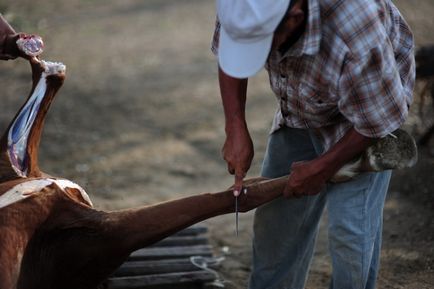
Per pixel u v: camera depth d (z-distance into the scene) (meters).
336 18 2.79
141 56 10.87
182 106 8.59
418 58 6.20
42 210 3.23
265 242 3.67
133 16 13.65
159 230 3.26
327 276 4.61
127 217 3.27
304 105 3.14
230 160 3.33
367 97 2.82
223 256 4.97
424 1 11.83
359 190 3.18
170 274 4.41
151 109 8.48
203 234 5.16
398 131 3.08
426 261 4.71
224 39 2.79
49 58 10.83
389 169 3.07
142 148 7.27
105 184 6.35
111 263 3.35
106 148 7.27
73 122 7.99
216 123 8.00
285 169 3.59
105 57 10.84
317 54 2.90
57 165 6.79
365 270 3.24
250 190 3.26
